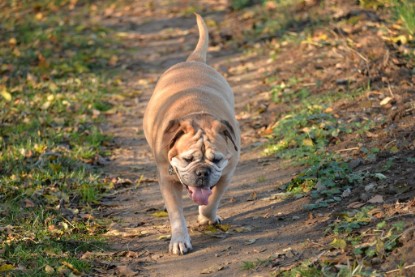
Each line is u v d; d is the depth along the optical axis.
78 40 21.25
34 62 18.73
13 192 10.55
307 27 18.58
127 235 9.32
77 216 10.00
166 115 8.88
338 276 7.05
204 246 8.80
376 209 8.41
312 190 9.84
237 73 17.12
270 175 10.95
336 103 12.95
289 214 9.32
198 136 8.08
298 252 7.95
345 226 8.17
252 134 13.02
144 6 26.42
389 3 17.53
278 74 16.02
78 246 8.86
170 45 20.89
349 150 10.84
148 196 10.92
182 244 8.65
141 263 8.49
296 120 12.47
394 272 6.96
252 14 22.00
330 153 10.90
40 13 25.16
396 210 8.23
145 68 18.80
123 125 14.49
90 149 12.77
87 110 15.15
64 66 18.09
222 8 24.59
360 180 9.59
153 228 9.61
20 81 16.80
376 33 16.09
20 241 8.87
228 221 9.54
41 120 14.02
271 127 12.92
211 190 8.81
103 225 9.73
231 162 8.64
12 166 11.58
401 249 7.24
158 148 8.69
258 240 8.70
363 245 7.55
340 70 14.66
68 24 23.83
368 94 12.79
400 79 13.22
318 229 8.53
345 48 15.60
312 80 14.78
